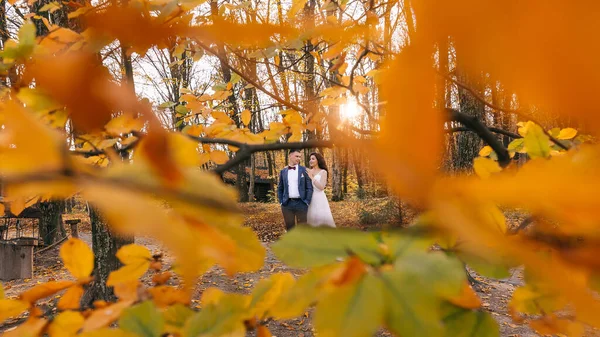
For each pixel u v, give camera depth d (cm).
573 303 20
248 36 35
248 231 36
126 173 21
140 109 23
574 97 19
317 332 27
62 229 996
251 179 2366
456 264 28
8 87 39
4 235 1138
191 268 19
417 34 21
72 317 52
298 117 137
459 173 21
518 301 53
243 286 510
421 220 21
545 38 19
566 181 19
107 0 32
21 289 573
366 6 135
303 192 731
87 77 22
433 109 21
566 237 21
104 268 411
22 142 18
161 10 64
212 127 123
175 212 22
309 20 52
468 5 20
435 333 26
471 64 20
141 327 44
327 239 30
